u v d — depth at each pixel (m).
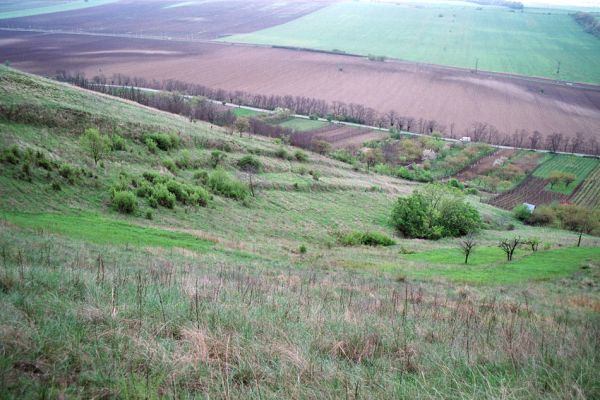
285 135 121.81
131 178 54.81
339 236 57.84
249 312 9.16
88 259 19.38
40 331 6.18
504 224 86.44
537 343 8.44
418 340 8.81
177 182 58.12
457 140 148.50
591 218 87.75
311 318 9.55
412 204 65.31
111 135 65.50
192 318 8.22
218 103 160.12
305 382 5.91
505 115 169.25
